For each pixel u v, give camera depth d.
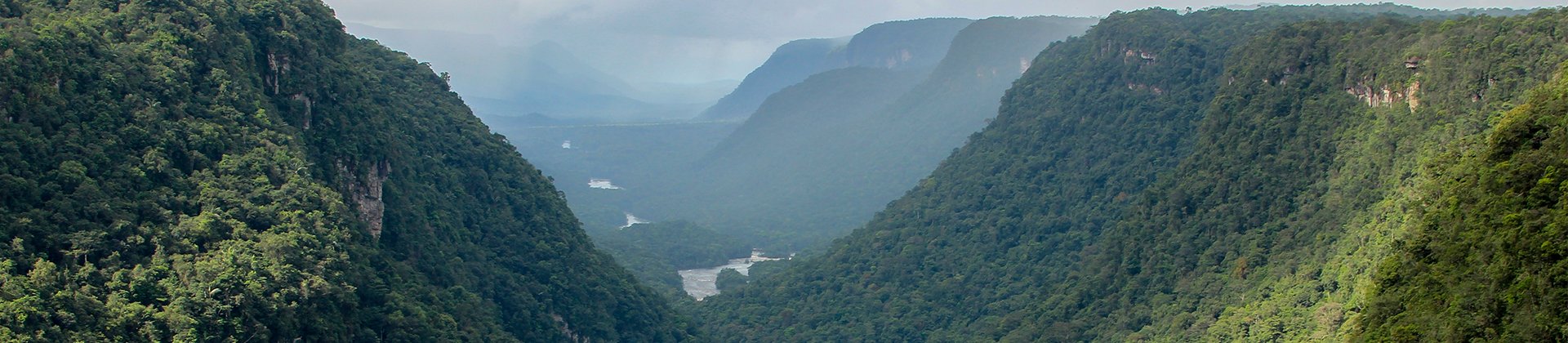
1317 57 182.12
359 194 145.25
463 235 171.50
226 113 131.12
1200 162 192.62
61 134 116.12
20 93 114.50
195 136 125.50
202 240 116.75
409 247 151.62
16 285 101.25
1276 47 190.75
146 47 131.25
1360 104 169.12
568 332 181.88
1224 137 189.62
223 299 111.44
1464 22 159.00
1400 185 143.88
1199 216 181.50
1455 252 96.12
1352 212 151.62
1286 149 175.25
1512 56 141.62
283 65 143.88
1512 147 99.19
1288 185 169.88
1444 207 105.12
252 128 132.38
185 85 129.50
